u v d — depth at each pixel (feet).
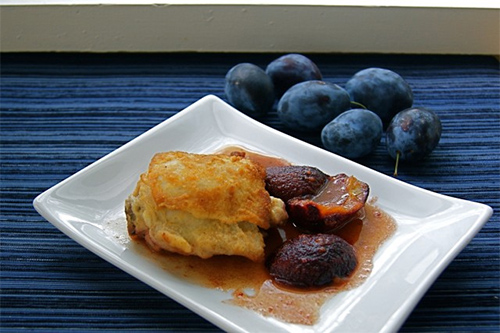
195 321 2.00
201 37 2.87
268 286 2.00
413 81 2.72
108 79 2.74
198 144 2.37
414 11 2.80
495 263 2.11
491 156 2.42
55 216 2.10
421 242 2.07
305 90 2.44
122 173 2.25
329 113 2.43
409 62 2.83
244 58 2.86
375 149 2.45
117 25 2.84
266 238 2.11
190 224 2.03
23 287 2.07
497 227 2.20
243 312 1.95
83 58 2.85
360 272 2.02
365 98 2.49
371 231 2.12
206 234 2.02
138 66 2.81
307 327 1.92
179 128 2.36
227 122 2.40
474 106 2.60
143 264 2.03
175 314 2.01
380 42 2.87
